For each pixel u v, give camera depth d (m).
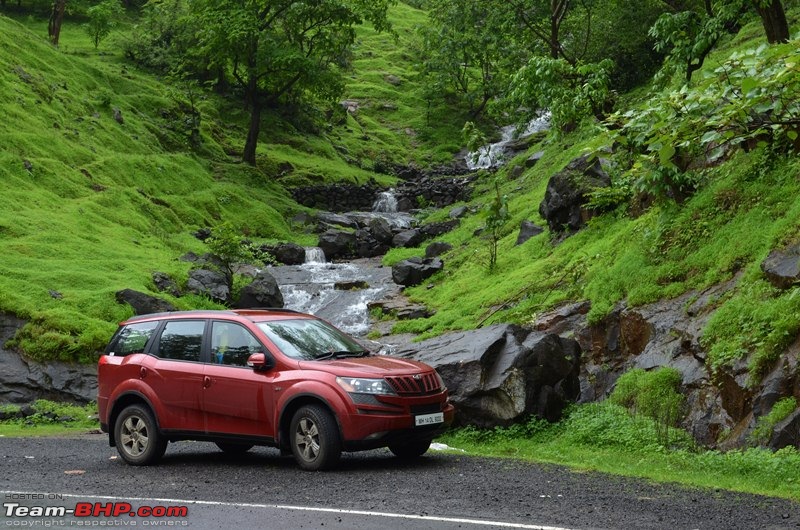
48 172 30.14
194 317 9.91
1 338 18.67
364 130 60.47
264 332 9.38
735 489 8.12
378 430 8.57
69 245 24.72
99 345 18.72
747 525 6.26
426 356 13.73
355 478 8.29
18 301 19.48
